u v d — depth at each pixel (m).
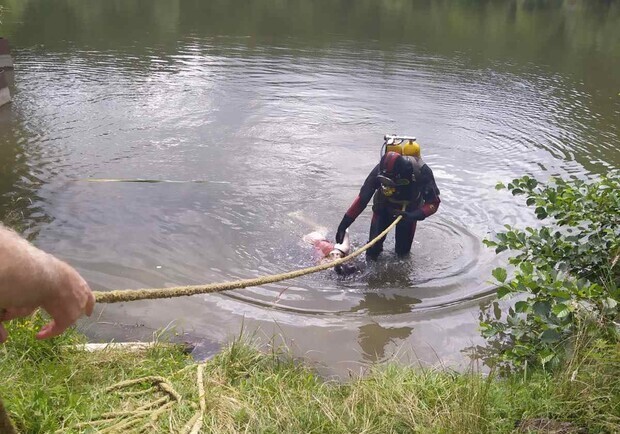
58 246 6.49
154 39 18.56
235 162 9.34
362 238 7.23
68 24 20.39
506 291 4.60
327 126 11.39
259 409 3.64
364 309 5.68
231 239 6.91
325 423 3.51
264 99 12.92
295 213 7.70
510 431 3.44
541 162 9.93
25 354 4.05
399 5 28.33
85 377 3.98
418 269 6.48
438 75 15.72
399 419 3.57
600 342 3.93
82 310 1.47
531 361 4.57
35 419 3.28
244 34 20.00
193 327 5.20
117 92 12.90
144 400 3.75
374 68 16.08
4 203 7.45
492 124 11.91
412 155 6.64
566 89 14.94
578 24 25.67
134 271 6.11
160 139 10.20
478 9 28.50
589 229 5.45
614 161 10.09
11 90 12.66
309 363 4.79
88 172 8.61
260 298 5.75
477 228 7.45
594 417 3.50
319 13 25.11
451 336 5.28
